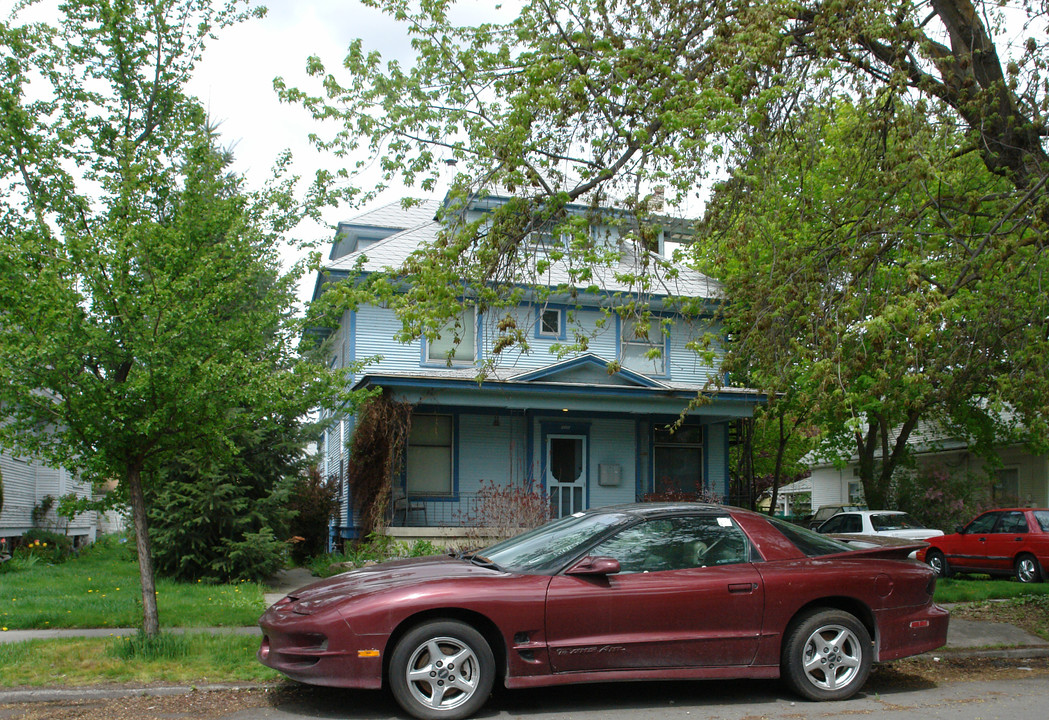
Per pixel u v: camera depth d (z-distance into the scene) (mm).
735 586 6402
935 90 9867
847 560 6867
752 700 6617
